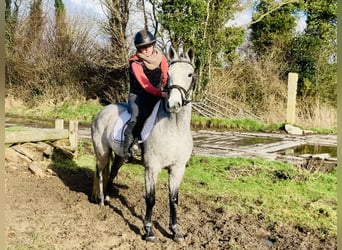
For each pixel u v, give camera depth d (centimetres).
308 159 902
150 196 436
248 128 1525
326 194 639
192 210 552
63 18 2075
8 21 2052
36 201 570
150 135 425
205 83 1741
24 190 618
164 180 701
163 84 444
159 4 1625
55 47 2066
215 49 1753
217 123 1569
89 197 603
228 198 609
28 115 1845
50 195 604
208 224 501
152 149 422
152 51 450
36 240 429
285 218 529
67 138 834
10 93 2069
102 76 1998
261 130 1509
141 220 512
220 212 548
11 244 413
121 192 631
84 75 2034
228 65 1973
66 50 2048
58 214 521
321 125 1611
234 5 1719
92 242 436
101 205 561
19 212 518
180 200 594
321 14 2052
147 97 461
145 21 1717
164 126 413
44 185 654
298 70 1939
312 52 1936
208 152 976
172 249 427
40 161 771
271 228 498
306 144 1176
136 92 462
